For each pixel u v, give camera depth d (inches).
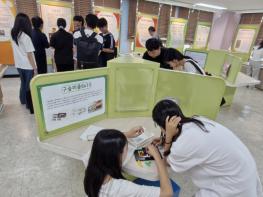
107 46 142.5
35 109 42.7
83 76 48.4
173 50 79.2
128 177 45.2
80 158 42.5
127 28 233.1
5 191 63.3
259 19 279.1
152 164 39.9
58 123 47.8
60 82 44.6
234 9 279.7
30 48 104.4
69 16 191.0
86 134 49.4
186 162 35.7
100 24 138.4
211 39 323.6
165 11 251.1
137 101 60.2
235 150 35.8
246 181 36.1
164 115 38.3
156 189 33.7
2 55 172.4
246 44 285.9
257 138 108.9
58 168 74.5
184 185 71.0
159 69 57.6
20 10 172.7
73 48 126.0
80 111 51.3
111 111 59.0
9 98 133.0
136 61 55.6
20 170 72.2
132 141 46.3
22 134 94.0
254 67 207.2
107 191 32.3
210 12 298.5
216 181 38.0
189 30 287.6
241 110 147.4
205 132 35.4
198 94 56.9
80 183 68.2
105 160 32.4
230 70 123.3
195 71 79.2
